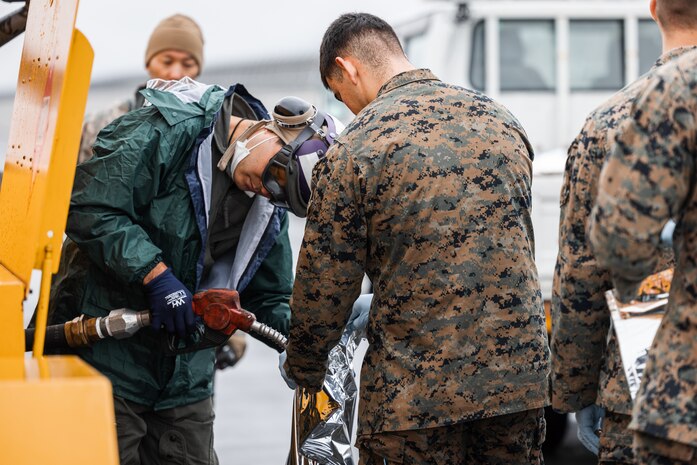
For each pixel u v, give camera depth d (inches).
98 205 267.7
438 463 254.5
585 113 671.8
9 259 219.9
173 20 434.9
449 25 654.5
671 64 194.4
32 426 155.3
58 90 194.7
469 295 249.8
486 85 661.9
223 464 473.4
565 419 506.0
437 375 248.8
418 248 249.9
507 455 262.4
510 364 252.1
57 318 284.7
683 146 190.1
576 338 230.1
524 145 264.2
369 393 256.4
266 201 291.7
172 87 290.5
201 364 295.0
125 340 281.6
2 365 179.9
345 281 253.9
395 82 262.5
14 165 235.9
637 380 214.5
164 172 275.4
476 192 251.9
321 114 282.4
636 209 189.9
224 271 294.7
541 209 521.0
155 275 268.5
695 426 187.2
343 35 271.4
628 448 222.7
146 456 295.3
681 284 194.4
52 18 214.2
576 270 226.5
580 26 669.3
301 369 265.3
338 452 274.4
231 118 286.4
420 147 250.7
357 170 250.4
